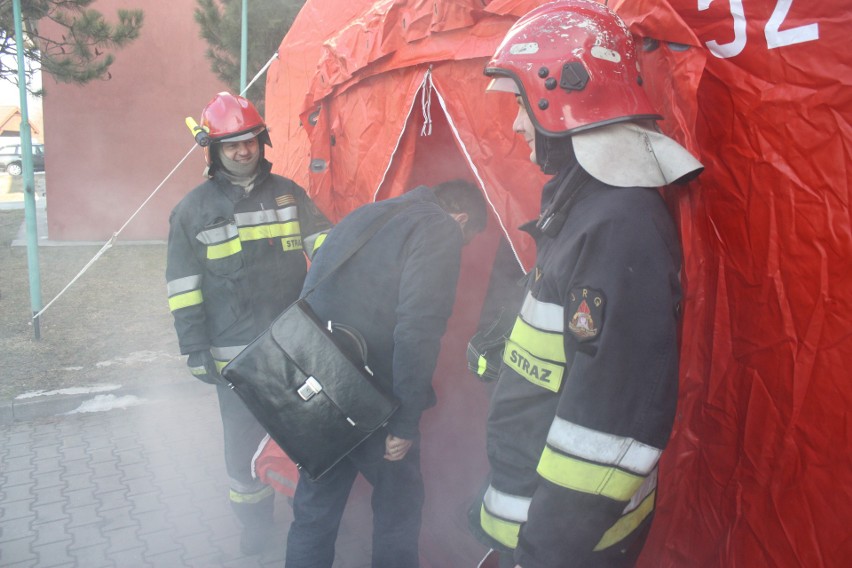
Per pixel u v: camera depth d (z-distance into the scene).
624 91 1.46
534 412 1.54
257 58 7.48
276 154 4.85
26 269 9.64
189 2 11.81
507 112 2.34
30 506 3.60
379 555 2.37
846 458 1.44
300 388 2.12
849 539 1.45
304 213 3.30
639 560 1.96
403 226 2.21
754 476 1.63
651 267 1.33
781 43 1.49
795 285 1.51
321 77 3.55
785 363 1.55
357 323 2.22
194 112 12.16
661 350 1.32
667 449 1.85
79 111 11.72
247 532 3.13
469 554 2.83
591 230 1.37
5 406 4.81
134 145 12.03
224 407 3.05
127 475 3.97
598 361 1.32
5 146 32.12
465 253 3.27
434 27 2.54
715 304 1.71
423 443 3.22
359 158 3.27
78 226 12.02
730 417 1.70
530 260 2.26
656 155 1.45
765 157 1.54
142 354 6.15
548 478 1.39
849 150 1.40
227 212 3.04
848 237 1.41
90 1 8.10
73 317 7.31
